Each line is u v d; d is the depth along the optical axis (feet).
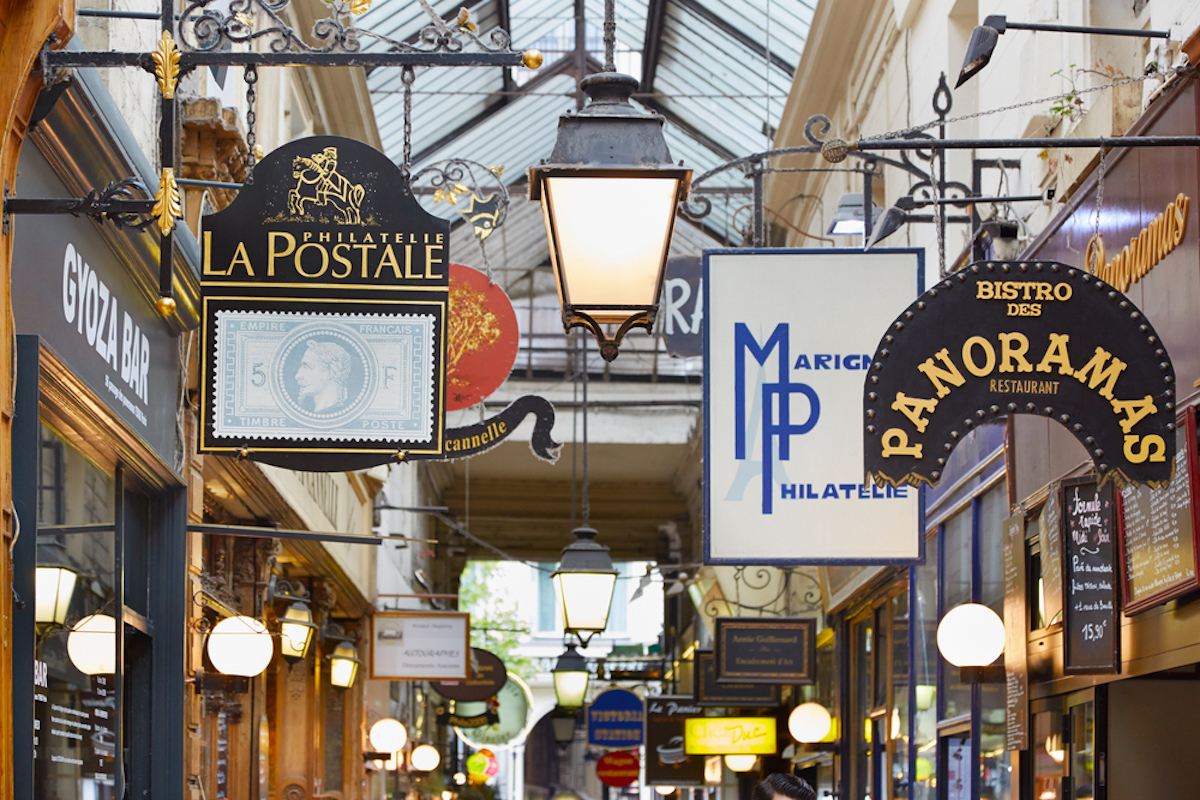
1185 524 20.03
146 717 24.53
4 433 13.87
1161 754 24.95
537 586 169.07
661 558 97.91
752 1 54.44
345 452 17.70
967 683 30.45
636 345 79.25
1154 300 21.86
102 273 20.62
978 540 33.63
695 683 56.34
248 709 45.44
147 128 24.80
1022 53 31.35
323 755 56.44
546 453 27.12
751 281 25.09
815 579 57.21
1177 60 21.56
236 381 17.70
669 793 103.30
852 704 52.95
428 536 90.99
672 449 81.51
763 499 24.39
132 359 22.54
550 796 125.70
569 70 64.28
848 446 24.57
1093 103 26.09
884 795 47.06
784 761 64.75
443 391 17.92
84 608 20.40
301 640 35.88
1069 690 26.78
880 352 17.78
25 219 17.21
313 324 17.88
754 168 26.96
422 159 64.69
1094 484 24.07
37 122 15.08
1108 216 24.08
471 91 58.75
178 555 24.99
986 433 32.71
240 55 15.52
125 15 15.47
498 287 28.37
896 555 24.16
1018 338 17.76
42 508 18.24
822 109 56.24
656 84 67.62
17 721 14.24
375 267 17.98
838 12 49.49
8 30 14.26
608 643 163.43
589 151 14.65
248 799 44.65
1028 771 29.68
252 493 37.35
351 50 15.71
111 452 21.71
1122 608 23.15
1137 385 17.67
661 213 14.69
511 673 103.19
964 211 35.47
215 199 29.07
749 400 24.72
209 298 17.78
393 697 71.87
